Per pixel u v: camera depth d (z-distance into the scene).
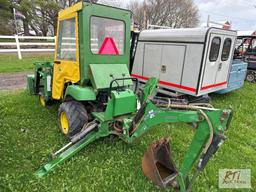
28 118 4.53
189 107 2.43
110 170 3.10
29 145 3.58
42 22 24.67
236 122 5.27
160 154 2.83
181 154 3.62
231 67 6.57
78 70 3.46
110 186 2.81
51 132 4.01
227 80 6.38
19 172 2.93
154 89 3.39
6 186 2.67
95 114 3.48
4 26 22.17
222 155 3.76
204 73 5.32
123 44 3.69
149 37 6.25
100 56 3.44
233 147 4.13
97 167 3.14
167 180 2.59
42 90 5.15
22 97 5.65
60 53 3.98
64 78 3.91
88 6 3.18
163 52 5.94
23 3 22.22
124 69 3.64
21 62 10.59
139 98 3.51
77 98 3.36
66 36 3.71
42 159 3.25
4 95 5.78
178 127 4.64
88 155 3.37
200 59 5.17
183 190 2.45
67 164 3.11
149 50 6.31
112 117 3.26
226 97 7.40
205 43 5.05
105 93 3.62
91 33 3.29
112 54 3.57
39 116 4.63
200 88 5.36
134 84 3.72
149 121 2.79
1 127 4.07
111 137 3.73
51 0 23.81
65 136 3.84
